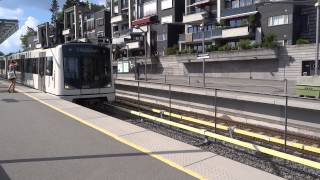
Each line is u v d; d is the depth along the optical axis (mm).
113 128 11156
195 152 8375
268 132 15539
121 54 80250
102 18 99875
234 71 53656
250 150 11875
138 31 79000
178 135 14242
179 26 74625
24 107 15773
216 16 63250
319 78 22906
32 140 9656
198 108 21500
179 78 49562
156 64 67938
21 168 7309
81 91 19766
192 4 68688
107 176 6809
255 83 37938
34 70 25109
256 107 19203
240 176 6770
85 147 8883
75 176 6828
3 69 44812
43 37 59438
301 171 9859
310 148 11867
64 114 13883
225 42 60938
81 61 19781
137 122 17234
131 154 8242
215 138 12852
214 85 35781
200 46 66000
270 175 6848
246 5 57875
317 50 32844
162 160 7773
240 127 16406
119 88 32688
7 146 9031
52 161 7754
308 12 50469
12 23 48438
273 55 47156
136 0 84938
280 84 35438
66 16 119188
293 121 17281
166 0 76375
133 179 6648
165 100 25781
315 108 15977
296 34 50938
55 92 19797
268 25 53188
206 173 6945
